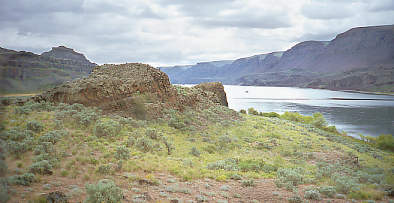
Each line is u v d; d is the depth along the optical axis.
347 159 22.52
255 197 9.76
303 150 24.52
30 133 13.81
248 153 20.88
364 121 102.69
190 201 8.16
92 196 6.48
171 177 11.24
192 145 20.45
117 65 33.31
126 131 19.36
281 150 23.44
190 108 32.91
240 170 14.96
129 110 24.30
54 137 13.52
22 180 7.04
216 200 8.78
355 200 10.20
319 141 30.95
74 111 20.08
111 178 9.30
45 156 10.20
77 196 6.84
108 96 23.88
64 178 8.51
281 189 11.30
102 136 16.95
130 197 7.62
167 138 20.81
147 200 7.64
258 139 27.06
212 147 20.97
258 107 146.62
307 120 58.28
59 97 23.06
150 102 27.03
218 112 37.06
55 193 6.35
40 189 6.88
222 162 15.62
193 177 11.84
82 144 13.80
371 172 18.72
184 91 36.72
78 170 9.66
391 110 141.88
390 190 11.88
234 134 27.75
